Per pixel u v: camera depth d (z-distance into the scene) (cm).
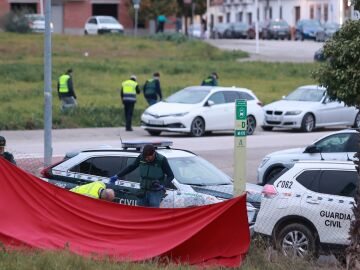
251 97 8994
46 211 3312
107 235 3284
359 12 3275
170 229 3234
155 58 15425
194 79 12962
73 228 3303
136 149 4247
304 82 13262
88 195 3522
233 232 3180
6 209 3284
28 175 3325
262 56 16675
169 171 3744
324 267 3472
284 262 3353
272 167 5434
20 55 14288
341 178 3703
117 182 4066
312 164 3772
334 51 3069
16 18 17238
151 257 3177
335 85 3077
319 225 3662
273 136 8738
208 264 3172
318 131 9456
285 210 3731
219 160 6725
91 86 11838
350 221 3462
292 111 9250
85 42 16525
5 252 3080
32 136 8075
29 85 11631
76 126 9006
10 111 9338
